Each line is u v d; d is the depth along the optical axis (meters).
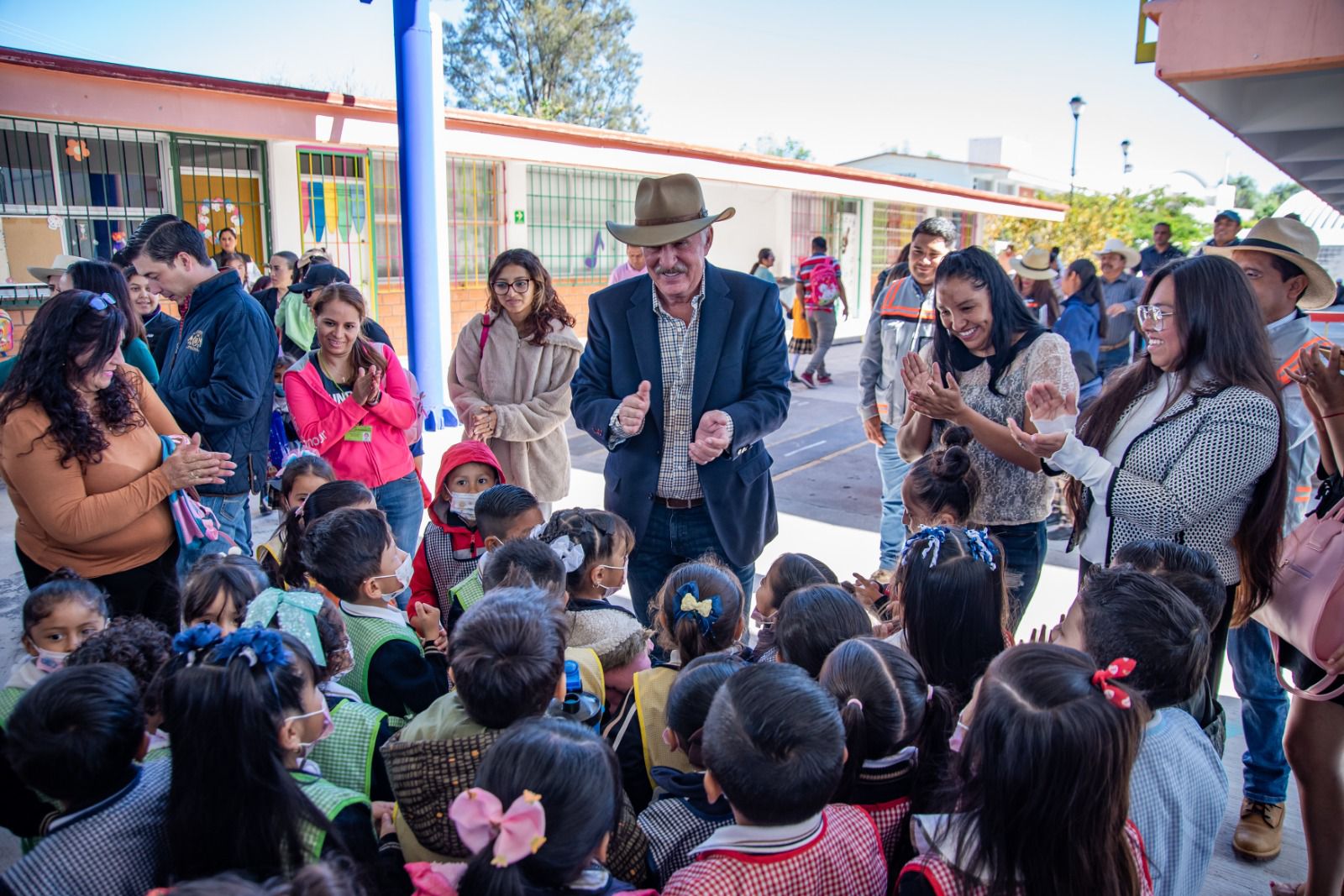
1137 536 2.23
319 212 8.98
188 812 1.46
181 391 3.21
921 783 1.76
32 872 1.47
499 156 8.66
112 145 7.61
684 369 2.88
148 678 1.99
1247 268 2.62
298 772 1.69
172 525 2.75
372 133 7.46
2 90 5.82
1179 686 1.69
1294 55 2.86
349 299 3.27
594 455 7.47
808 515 5.85
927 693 1.74
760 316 2.88
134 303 4.00
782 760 1.41
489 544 2.77
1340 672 2.01
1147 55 3.63
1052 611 4.20
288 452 5.05
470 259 10.70
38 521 2.55
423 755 1.68
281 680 1.56
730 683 1.50
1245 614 2.23
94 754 1.51
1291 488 2.69
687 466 2.90
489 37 34.06
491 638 1.70
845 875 1.52
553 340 3.73
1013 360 2.70
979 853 1.39
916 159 26.91
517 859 1.26
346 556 2.23
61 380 2.44
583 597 2.44
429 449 5.47
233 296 3.27
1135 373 2.36
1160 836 1.60
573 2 34.19
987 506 2.72
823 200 16.23
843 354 14.41
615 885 1.54
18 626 3.82
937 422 2.98
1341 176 5.90
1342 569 2.04
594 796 1.40
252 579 2.27
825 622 2.01
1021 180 27.89
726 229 14.91
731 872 1.45
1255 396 2.06
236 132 6.81
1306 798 2.16
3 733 1.92
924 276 4.13
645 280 2.93
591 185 12.17
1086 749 1.34
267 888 1.26
